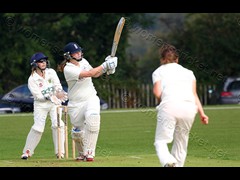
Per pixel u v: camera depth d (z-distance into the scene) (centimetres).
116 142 6378
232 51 15912
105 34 15275
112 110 10925
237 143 6181
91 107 4609
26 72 14275
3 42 14175
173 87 3734
